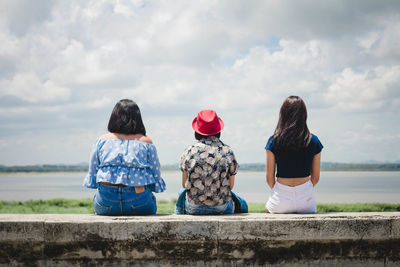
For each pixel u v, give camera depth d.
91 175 3.86
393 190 40.16
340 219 3.43
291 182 3.96
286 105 3.95
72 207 11.95
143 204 3.81
